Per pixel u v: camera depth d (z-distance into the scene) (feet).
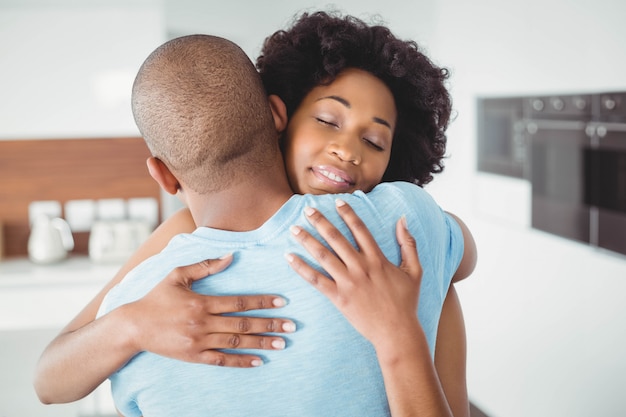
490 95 12.93
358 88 3.42
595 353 9.60
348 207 2.90
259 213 2.94
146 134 2.91
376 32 3.58
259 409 2.83
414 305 2.83
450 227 3.40
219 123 2.79
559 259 10.52
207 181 2.89
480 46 13.07
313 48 3.59
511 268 11.94
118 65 13.23
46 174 14.14
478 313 13.14
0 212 14.03
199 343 2.73
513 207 12.09
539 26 10.99
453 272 3.40
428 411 2.76
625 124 8.98
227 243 2.87
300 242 2.81
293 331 2.79
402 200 3.07
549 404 10.79
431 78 3.65
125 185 14.39
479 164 13.50
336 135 3.39
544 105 11.01
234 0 14.73
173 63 2.83
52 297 12.59
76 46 13.08
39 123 13.15
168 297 2.76
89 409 11.71
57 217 14.24
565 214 10.44
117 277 3.51
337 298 2.76
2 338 8.87
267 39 3.90
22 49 12.94
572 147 10.27
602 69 9.41
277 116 3.27
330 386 2.83
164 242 3.55
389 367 2.76
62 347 3.01
